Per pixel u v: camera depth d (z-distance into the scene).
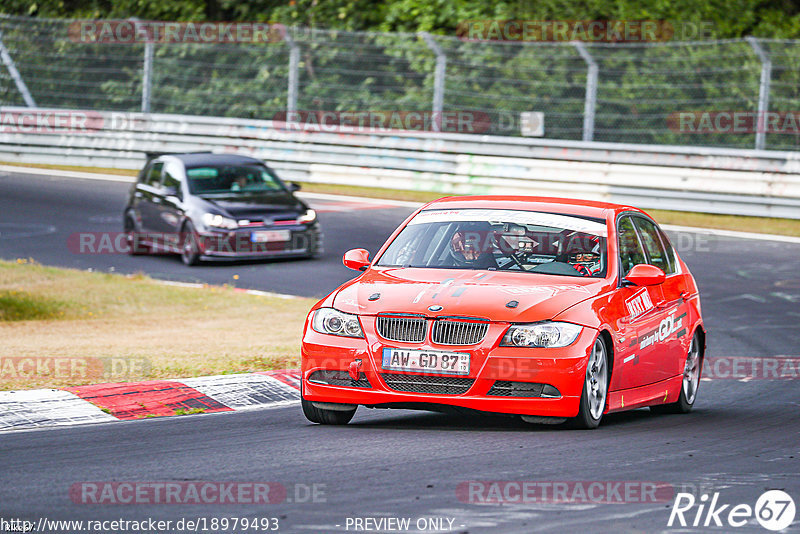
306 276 64.38
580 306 28.36
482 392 27.33
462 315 27.50
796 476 23.81
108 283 61.91
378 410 33.09
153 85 122.00
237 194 70.44
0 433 28.23
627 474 23.48
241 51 120.31
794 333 50.38
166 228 70.06
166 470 23.56
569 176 87.56
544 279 29.67
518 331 27.34
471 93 108.38
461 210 32.84
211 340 46.16
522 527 19.16
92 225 80.56
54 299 57.28
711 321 53.06
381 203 88.56
